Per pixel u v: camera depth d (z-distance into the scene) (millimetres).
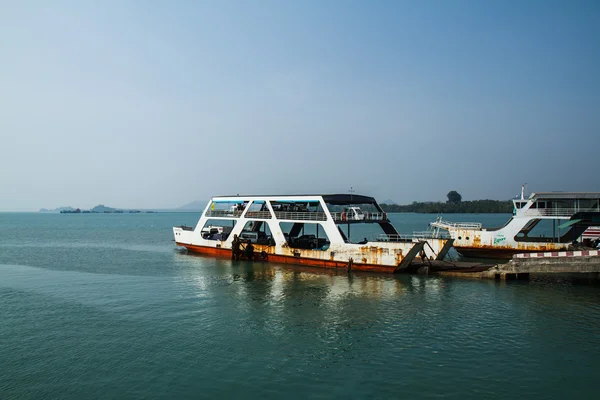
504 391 14578
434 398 14141
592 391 14539
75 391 14836
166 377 15773
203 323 21750
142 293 28266
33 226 130500
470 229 42688
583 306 24219
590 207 38000
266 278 33062
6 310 24266
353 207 38562
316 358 17297
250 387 14969
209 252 46312
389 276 33031
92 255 48844
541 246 38938
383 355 17531
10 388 15047
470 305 24609
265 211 41344
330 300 26078
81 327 21203
